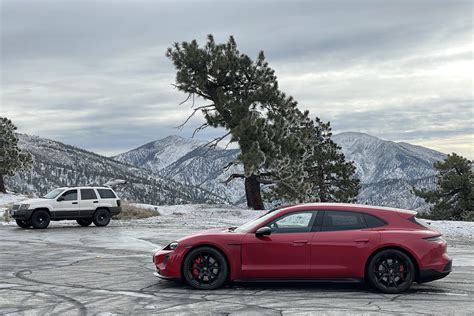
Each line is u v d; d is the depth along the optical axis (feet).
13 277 38.42
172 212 120.26
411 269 31.71
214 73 121.80
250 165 110.42
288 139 120.06
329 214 32.94
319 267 31.96
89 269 42.01
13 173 223.30
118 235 74.38
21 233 79.20
